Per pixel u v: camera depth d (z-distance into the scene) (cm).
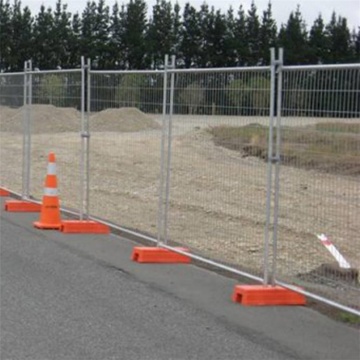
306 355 531
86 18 8881
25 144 1330
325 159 667
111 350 529
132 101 979
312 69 629
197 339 563
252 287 686
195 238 1068
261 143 759
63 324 591
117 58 8938
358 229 959
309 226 1114
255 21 8956
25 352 519
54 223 1068
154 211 1334
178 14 9006
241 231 1135
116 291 708
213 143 939
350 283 703
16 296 675
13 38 8750
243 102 759
